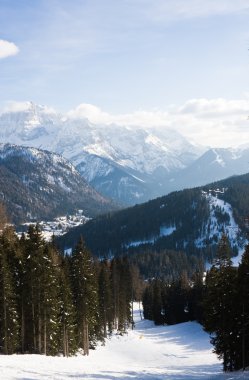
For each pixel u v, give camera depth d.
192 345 84.31
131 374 38.41
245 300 43.28
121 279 98.50
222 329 45.06
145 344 82.00
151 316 142.62
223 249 47.31
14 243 63.00
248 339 43.69
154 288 133.38
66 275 61.41
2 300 50.22
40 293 53.06
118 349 74.69
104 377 34.00
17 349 54.09
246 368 42.50
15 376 29.89
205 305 47.66
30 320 55.44
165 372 43.56
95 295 65.25
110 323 88.56
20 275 54.38
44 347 53.28
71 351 58.59
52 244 81.06
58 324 55.41
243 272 44.03
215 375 39.16
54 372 33.94
